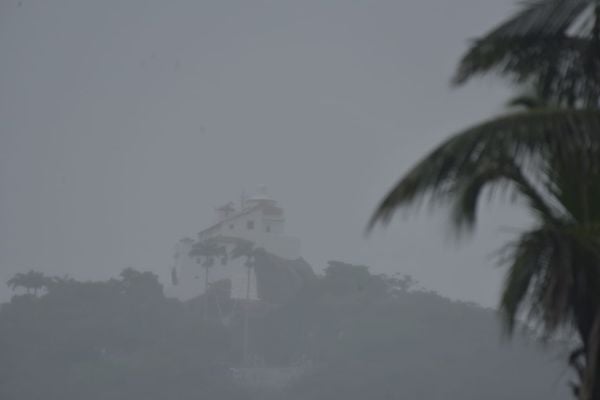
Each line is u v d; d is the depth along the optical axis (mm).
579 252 28188
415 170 27125
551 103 30781
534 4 29656
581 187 29062
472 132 27000
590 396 28703
